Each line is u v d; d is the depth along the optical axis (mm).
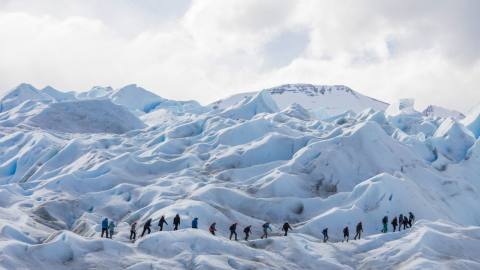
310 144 72750
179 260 35375
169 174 75625
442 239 39875
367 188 57031
